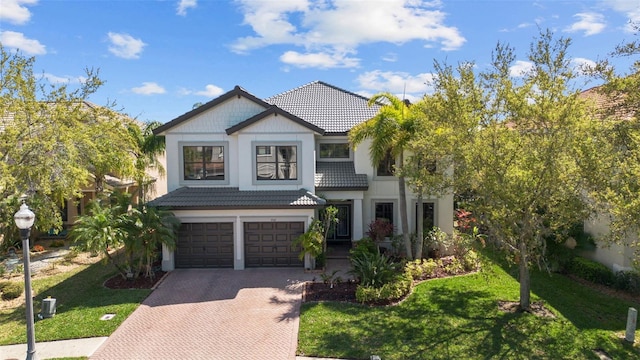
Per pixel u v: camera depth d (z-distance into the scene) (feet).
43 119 53.93
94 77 60.49
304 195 64.59
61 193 61.87
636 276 51.03
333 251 72.74
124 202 58.75
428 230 71.20
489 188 40.57
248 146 66.28
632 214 31.50
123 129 67.56
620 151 37.99
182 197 63.87
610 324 43.14
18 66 52.70
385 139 58.08
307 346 37.86
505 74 40.96
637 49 40.42
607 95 42.34
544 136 39.27
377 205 74.02
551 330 41.09
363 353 36.63
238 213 62.80
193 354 36.78
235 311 46.42
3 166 47.60
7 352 36.91
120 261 67.31
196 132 67.87
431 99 47.16
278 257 64.13
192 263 63.67
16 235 74.28
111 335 40.42
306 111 81.25
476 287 53.62
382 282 51.37
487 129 40.65
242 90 67.21
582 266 57.36
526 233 42.24
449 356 36.11
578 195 39.09
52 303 44.98
